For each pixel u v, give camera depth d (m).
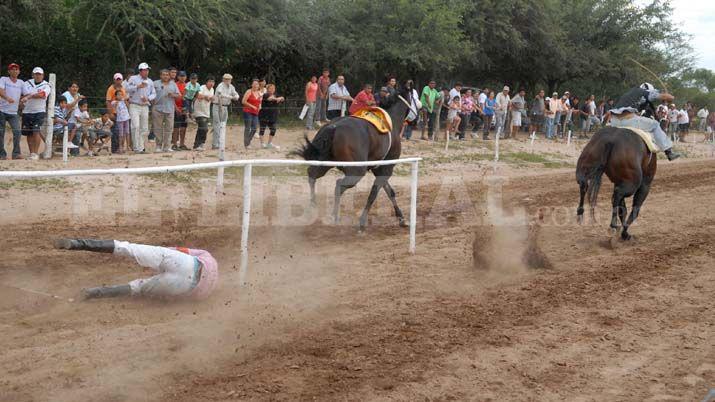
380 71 24.61
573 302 6.62
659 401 4.59
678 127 31.33
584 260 8.32
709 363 5.26
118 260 7.11
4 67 18.41
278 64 24.20
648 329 5.96
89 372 4.46
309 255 7.89
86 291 5.70
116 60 19.56
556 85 32.28
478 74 30.41
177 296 5.86
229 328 5.42
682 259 8.49
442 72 25.36
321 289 6.62
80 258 7.10
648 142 9.33
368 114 9.47
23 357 4.60
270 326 5.53
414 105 10.31
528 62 29.66
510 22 27.08
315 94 18.95
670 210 12.05
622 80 32.50
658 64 32.53
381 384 4.58
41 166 11.20
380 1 23.44
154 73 20.88
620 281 7.42
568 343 5.54
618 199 9.21
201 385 4.42
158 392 4.29
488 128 21.22
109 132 13.09
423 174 15.20
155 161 12.62
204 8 19.33
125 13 17.75
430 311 6.14
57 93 18.83
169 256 5.80
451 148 18.78
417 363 4.96
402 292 6.67
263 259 7.56
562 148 22.39
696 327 6.05
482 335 5.61
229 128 18.80
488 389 4.63
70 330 5.11
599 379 4.90
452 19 22.80
